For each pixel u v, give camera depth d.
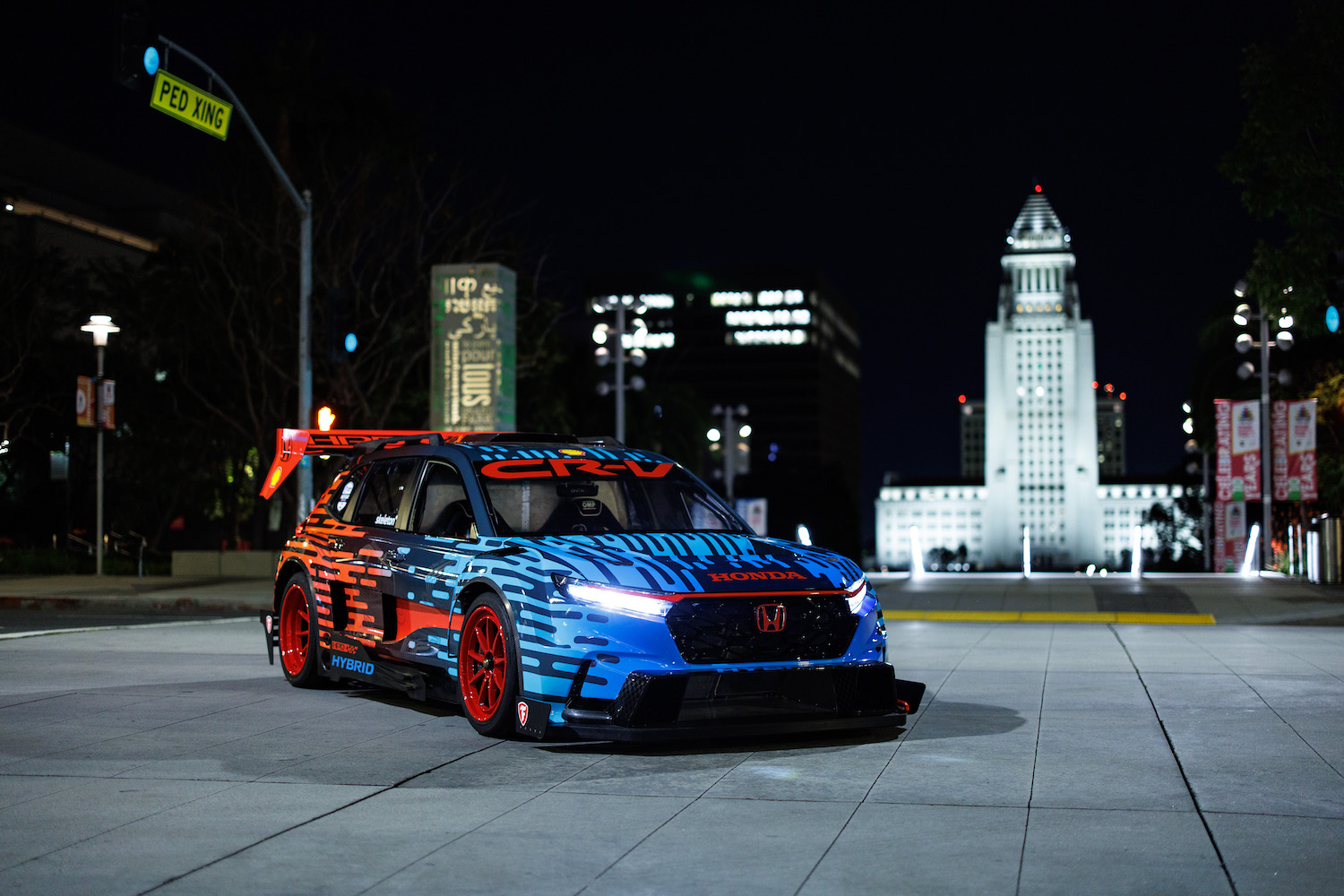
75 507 47.62
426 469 9.01
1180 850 5.23
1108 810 5.94
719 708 7.19
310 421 20.88
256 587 24.31
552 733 7.20
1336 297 16.42
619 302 28.47
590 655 6.99
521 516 8.80
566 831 5.58
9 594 22.50
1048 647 13.84
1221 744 7.63
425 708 8.98
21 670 11.19
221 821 5.77
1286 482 30.61
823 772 6.79
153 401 43.59
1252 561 28.11
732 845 5.36
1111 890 4.70
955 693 9.93
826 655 7.36
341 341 19.50
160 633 15.05
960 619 18.72
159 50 14.87
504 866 5.05
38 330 41.84
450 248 34.34
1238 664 11.96
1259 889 4.71
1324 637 15.13
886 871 4.97
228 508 46.91
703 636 7.02
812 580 7.42
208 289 36.78
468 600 7.97
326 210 34.28
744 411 44.97
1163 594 21.36
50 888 4.77
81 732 8.00
